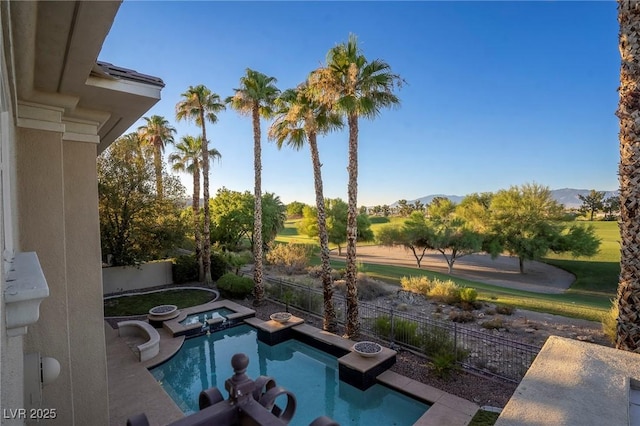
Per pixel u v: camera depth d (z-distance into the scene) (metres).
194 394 7.57
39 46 2.21
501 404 6.43
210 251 17.92
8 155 1.97
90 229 3.87
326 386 7.92
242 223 25.17
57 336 3.31
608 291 19.89
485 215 24.98
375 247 44.25
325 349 9.46
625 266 5.27
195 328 10.41
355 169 9.48
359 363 7.59
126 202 15.02
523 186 24.06
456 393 6.85
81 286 3.80
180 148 19.03
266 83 13.22
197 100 16.39
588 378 2.56
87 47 2.23
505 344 8.42
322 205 10.48
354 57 8.97
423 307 13.16
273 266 20.95
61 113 3.33
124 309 12.63
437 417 6.05
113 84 3.19
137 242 15.59
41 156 3.23
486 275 25.00
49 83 2.91
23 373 2.44
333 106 9.29
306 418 6.70
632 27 4.94
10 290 1.36
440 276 21.95
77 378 3.74
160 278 16.75
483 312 12.19
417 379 7.42
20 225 3.09
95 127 3.89
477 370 7.64
